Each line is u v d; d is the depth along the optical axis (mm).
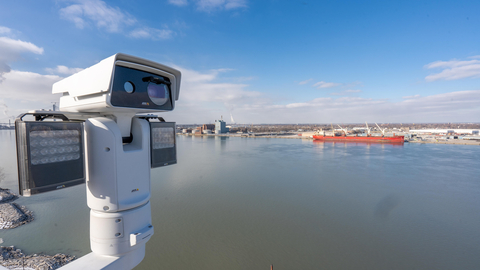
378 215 19734
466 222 18219
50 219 18703
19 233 16578
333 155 50875
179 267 13273
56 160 1518
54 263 13312
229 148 66500
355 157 47844
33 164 1408
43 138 1459
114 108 1571
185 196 24531
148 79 1765
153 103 1848
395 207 21234
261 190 26422
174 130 2268
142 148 1834
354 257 14125
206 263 13609
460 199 23000
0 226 17344
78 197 23344
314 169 36469
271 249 14969
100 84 1489
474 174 32375
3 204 21047
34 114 1549
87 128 1650
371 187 27062
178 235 16609
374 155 50312
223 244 15484
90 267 1589
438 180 29578
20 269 12672
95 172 1650
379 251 14633
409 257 14047
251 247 15172
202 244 15492
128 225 1727
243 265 13422
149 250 14820
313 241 15820
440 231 16984
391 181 29328
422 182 28750
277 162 42719
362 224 18109
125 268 1760
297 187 27391
